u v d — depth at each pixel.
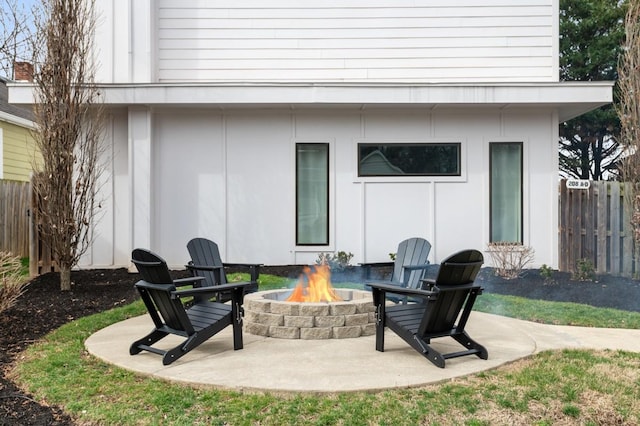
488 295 7.00
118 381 3.60
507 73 9.42
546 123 9.23
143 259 4.12
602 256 8.38
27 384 3.61
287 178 9.24
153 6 9.12
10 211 9.77
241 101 8.48
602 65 19.59
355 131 9.25
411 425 2.92
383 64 9.41
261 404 3.15
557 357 4.20
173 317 4.18
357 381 3.49
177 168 9.16
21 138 14.15
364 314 4.88
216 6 9.32
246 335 4.91
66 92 7.02
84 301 6.54
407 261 6.42
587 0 20.03
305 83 8.48
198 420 2.97
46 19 6.96
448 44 9.40
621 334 5.03
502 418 3.03
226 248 9.22
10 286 5.36
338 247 9.27
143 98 8.48
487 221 9.26
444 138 9.25
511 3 9.38
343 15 9.37
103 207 9.15
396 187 9.27
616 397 3.34
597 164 21.70
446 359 4.04
